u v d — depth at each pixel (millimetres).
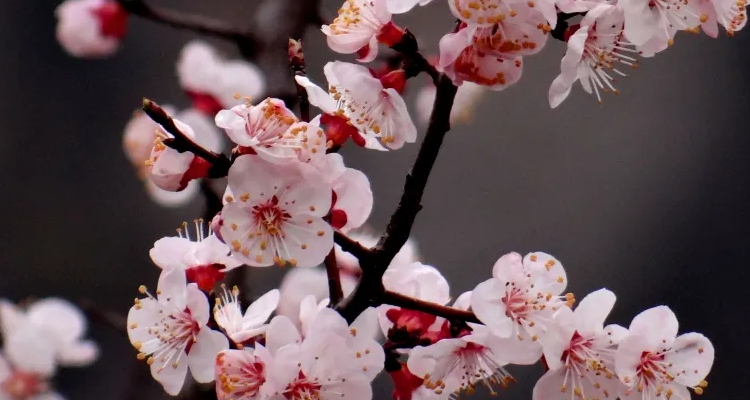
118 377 1575
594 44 812
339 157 808
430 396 820
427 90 1132
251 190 801
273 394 796
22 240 1709
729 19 812
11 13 1763
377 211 1664
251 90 944
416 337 817
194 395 890
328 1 1248
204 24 948
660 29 805
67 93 1755
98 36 1040
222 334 809
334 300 815
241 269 900
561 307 810
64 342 1004
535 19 799
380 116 815
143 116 971
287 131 798
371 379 803
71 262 1710
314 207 803
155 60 1694
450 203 1748
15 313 1006
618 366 809
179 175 806
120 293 1708
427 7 1211
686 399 812
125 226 1735
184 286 811
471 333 812
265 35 953
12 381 996
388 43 814
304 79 814
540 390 813
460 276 1715
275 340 800
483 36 801
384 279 826
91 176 1750
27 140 1744
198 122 850
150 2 1553
